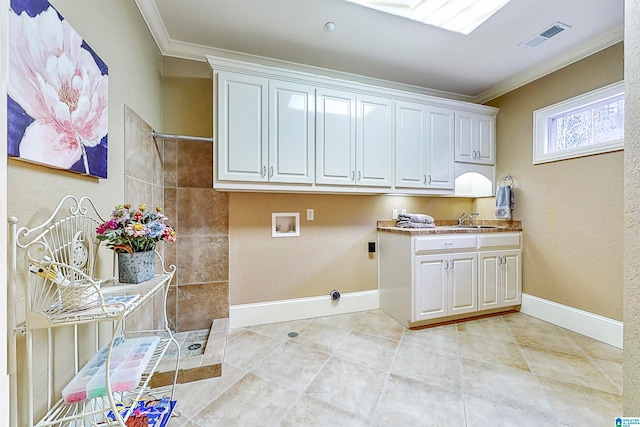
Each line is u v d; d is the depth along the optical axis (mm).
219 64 1994
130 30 1612
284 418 1365
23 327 798
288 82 2182
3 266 393
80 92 1069
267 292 2523
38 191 891
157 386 1605
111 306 867
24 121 793
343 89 2354
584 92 2250
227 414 1393
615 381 1629
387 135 2508
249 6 1817
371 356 1932
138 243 1133
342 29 2051
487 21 1944
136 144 1704
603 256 2133
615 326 2051
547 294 2525
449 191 2779
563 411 1391
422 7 1817
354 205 2828
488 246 2605
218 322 2316
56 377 979
